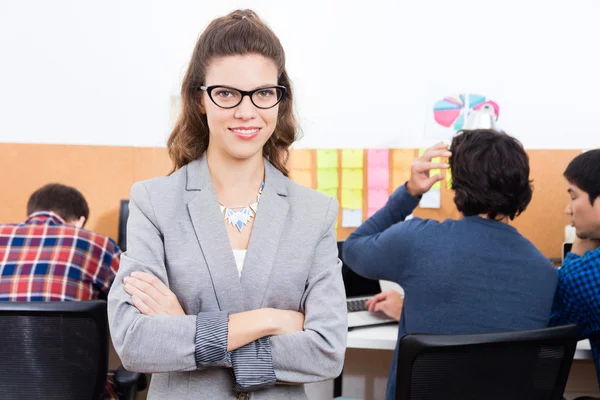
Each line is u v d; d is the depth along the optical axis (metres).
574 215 1.69
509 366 1.30
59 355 1.47
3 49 2.75
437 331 1.43
